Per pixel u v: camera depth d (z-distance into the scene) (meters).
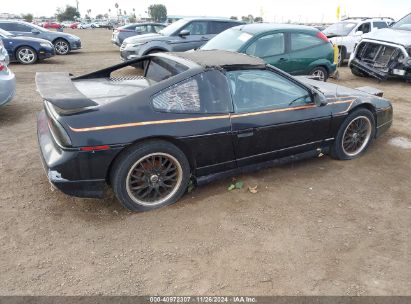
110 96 3.34
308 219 3.29
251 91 3.65
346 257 2.82
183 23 10.05
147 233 3.05
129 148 3.08
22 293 2.40
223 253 2.83
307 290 2.49
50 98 2.79
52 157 2.99
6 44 11.87
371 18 13.21
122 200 3.20
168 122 3.17
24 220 3.18
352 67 10.08
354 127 4.46
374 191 3.82
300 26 7.73
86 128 2.90
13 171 4.07
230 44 7.07
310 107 3.96
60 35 15.59
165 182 3.38
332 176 4.12
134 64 4.33
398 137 5.45
